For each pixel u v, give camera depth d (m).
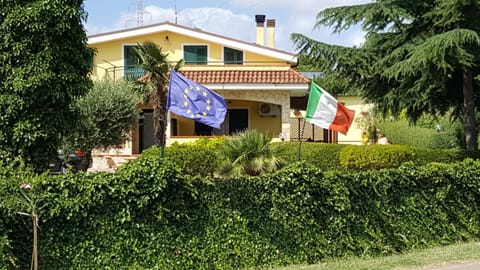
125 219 9.07
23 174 9.45
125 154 26.03
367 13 18.03
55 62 11.61
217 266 9.70
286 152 13.30
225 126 28.16
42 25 11.38
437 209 12.11
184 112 10.95
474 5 16.45
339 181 10.92
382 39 18.62
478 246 11.61
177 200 9.53
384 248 11.17
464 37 15.05
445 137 27.28
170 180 9.44
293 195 10.41
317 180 10.67
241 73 25.95
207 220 9.75
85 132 19.31
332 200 10.78
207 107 11.04
